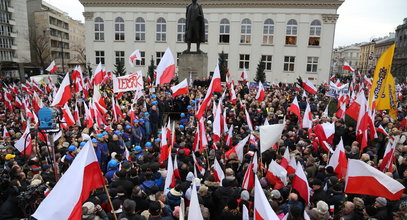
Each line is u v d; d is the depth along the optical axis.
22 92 20.64
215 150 8.80
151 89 17.23
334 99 17.80
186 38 19.62
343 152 6.68
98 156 8.38
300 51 40.31
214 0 40.19
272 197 5.43
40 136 8.79
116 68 40.78
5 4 56.19
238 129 11.39
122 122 11.65
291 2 39.06
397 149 8.69
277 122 11.81
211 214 5.51
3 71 50.72
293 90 24.45
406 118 10.85
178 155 7.52
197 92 15.43
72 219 3.68
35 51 66.56
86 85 20.48
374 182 5.16
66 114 10.81
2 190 5.66
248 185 6.14
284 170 6.25
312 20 39.53
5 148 8.82
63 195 3.69
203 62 19.58
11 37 58.34
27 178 6.86
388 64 9.31
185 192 5.76
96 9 41.97
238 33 40.75
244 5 40.00
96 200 5.23
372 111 9.45
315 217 4.79
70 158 7.25
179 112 15.55
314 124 11.57
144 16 41.66
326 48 39.78
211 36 41.19
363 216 5.06
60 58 75.00
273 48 40.72
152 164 6.42
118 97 16.56
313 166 6.92
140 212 5.22
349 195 6.28
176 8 41.03
